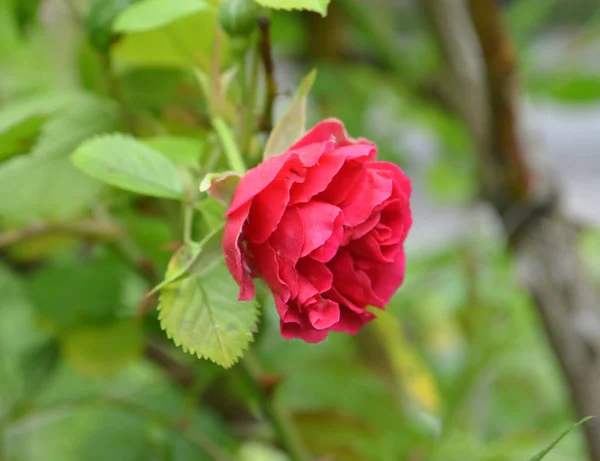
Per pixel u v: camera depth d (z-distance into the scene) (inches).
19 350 25.6
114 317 21.6
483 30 19.7
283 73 29.3
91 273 21.6
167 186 17.2
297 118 16.9
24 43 21.4
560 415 28.0
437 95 26.7
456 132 31.0
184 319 16.5
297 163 16.0
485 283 28.3
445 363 29.4
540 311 21.7
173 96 20.4
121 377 28.0
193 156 17.7
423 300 33.3
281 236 16.0
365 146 16.3
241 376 19.4
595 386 21.1
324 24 26.5
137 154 17.2
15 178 19.2
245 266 16.1
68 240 21.7
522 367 29.6
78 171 19.4
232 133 17.7
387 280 16.8
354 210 16.2
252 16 17.2
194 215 17.5
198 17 18.6
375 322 23.2
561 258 21.5
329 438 22.4
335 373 23.4
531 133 21.9
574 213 22.1
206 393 22.6
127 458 22.3
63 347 21.9
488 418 27.6
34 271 22.3
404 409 24.2
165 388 23.0
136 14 17.7
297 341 23.9
